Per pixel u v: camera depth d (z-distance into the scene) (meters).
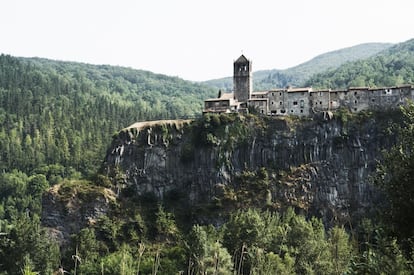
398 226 51.88
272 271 123.88
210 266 127.94
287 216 181.00
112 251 183.62
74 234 184.25
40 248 146.75
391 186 52.44
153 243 189.75
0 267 143.00
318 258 134.25
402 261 49.31
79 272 144.25
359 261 51.72
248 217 149.00
